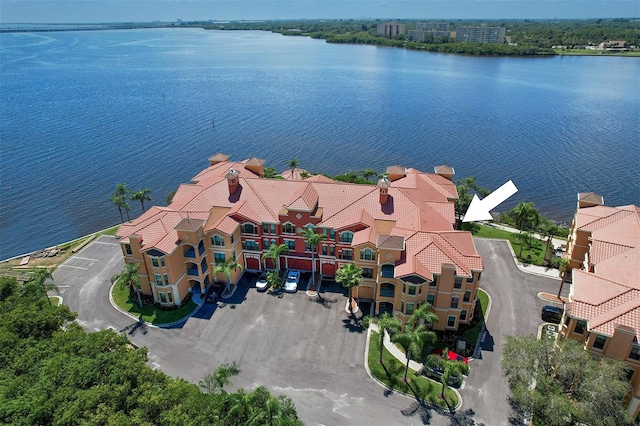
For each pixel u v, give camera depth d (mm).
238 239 66062
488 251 75750
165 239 58969
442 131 157250
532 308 60875
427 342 54281
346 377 49188
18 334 47531
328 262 66500
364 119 172125
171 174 119625
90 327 57375
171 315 59438
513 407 45469
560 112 180750
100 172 119938
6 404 36031
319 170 124188
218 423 37031
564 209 101500
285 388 47781
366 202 65250
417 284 51969
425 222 60469
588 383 39781
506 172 122188
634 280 47594
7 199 104562
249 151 137250
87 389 39188
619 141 144250
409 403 45875
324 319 58438
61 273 70312
